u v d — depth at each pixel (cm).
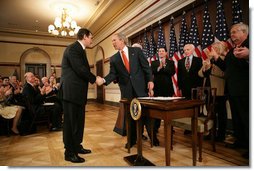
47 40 1174
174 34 516
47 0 711
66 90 253
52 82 601
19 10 796
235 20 357
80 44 267
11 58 1087
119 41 303
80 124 267
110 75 316
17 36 1095
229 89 284
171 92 399
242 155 264
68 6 755
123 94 311
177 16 522
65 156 268
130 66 303
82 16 885
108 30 956
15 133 438
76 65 250
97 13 828
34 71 1152
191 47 385
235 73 278
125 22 770
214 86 352
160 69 396
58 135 431
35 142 373
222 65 318
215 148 300
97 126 498
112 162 257
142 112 237
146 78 311
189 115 213
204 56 416
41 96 479
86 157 278
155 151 297
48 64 1173
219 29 387
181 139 359
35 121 454
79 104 256
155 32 621
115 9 768
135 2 666
